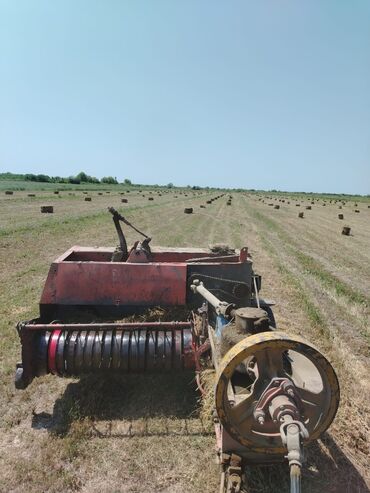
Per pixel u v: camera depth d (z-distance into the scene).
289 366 4.41
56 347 4.81
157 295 5.55
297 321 8.53
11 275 10.94
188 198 65.94
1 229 18.17
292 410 2.96
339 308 9.78
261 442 3.60
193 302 5.74
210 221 28.89
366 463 4.27
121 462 4.08
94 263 5.55
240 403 3.56
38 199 41.25
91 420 4.72
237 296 5.89
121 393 5.31
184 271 5.64
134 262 5.99
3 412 4.87
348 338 7.82
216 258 6.50
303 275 13.09
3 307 8.30
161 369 4.95
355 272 14.25
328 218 40.50
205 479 3.87
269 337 3.33
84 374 5.06
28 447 4.27
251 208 50.06
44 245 15.35
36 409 4.94
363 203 91.19
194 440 4.43
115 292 5.50
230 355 3.32
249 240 20.28
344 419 5.00
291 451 2.59
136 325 4.79
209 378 4.71
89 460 4.09
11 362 6.01
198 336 4.99
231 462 3.68
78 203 38.88
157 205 42.25
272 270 13.55
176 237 19.02
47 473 3.89
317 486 3.91
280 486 3.81
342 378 6.09
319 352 3.34
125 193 71.06
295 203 72.38
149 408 5.00
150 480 3.86
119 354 4.84
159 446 4.32
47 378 5.62
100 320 5.71
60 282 5.50
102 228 20.94
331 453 4.38
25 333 4.69
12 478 3.83
